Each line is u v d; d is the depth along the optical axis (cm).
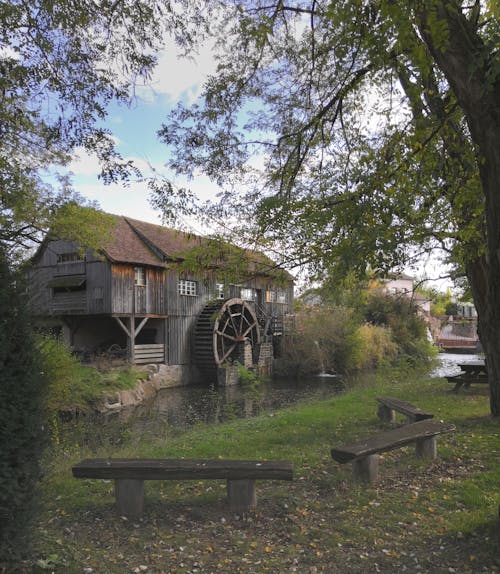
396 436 520
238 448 649
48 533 366
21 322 297
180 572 323
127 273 2102
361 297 1191
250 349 2517
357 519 403
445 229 699
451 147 579
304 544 363
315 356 2498
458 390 1088
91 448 767
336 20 398
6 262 297
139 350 2145
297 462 573
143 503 421
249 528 392
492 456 557
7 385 284
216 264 778
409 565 326
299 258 720
